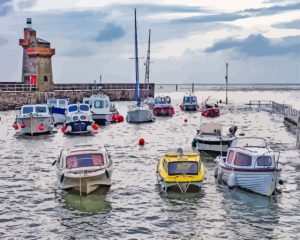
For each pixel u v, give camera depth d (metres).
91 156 28.41
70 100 109.38
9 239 20.88
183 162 27.81
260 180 26.72
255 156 27.36
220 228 22.02
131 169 34.59
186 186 27.20
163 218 23.50
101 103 67.88
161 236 21.17
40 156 40.97
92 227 22.38
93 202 26.20
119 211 24.66
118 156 40.25
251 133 57.00
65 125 58.03
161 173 28.03
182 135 55.69
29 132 55.38
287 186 29.14
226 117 80.19
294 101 138.88
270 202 25.78
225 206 25.16
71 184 27.25
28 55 103.69
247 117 79.88
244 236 20.98
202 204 25.56
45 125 56.06
